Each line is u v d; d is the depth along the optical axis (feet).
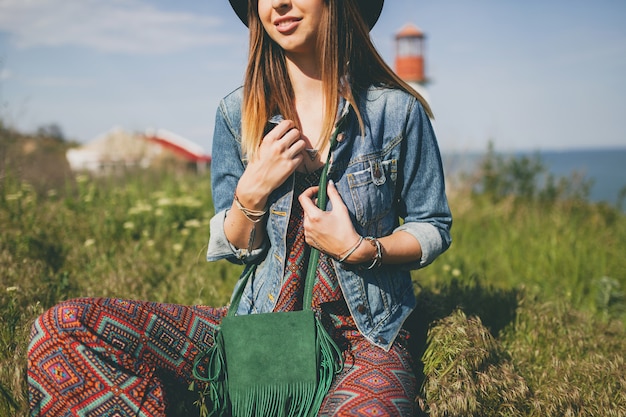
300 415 6.79
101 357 6.58
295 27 7.23
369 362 6.97
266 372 6.85
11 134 24.44
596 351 10.28
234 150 7.93
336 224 7.02
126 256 14.42
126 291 11.84
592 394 8.64
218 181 8.07
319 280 7.27
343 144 7.32
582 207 32.22
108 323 6.72
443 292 11.80
